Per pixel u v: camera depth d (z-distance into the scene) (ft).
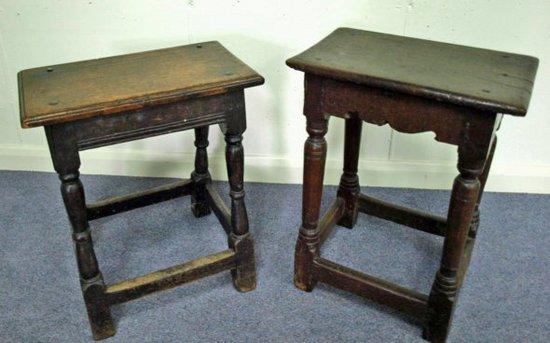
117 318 4.11
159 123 3.53
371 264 4.69
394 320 4.12
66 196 3.45
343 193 4.95
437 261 4.73
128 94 3.40
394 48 3.90
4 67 5.57
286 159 5.80
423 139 5.52
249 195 5.66
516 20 4.93
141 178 5.96
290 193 5.71
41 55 5.51
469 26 5.02
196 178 5.07
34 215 5.32
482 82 3.28
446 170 5.64
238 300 4.30
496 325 4.07
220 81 3.58
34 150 6.00
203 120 3.66
